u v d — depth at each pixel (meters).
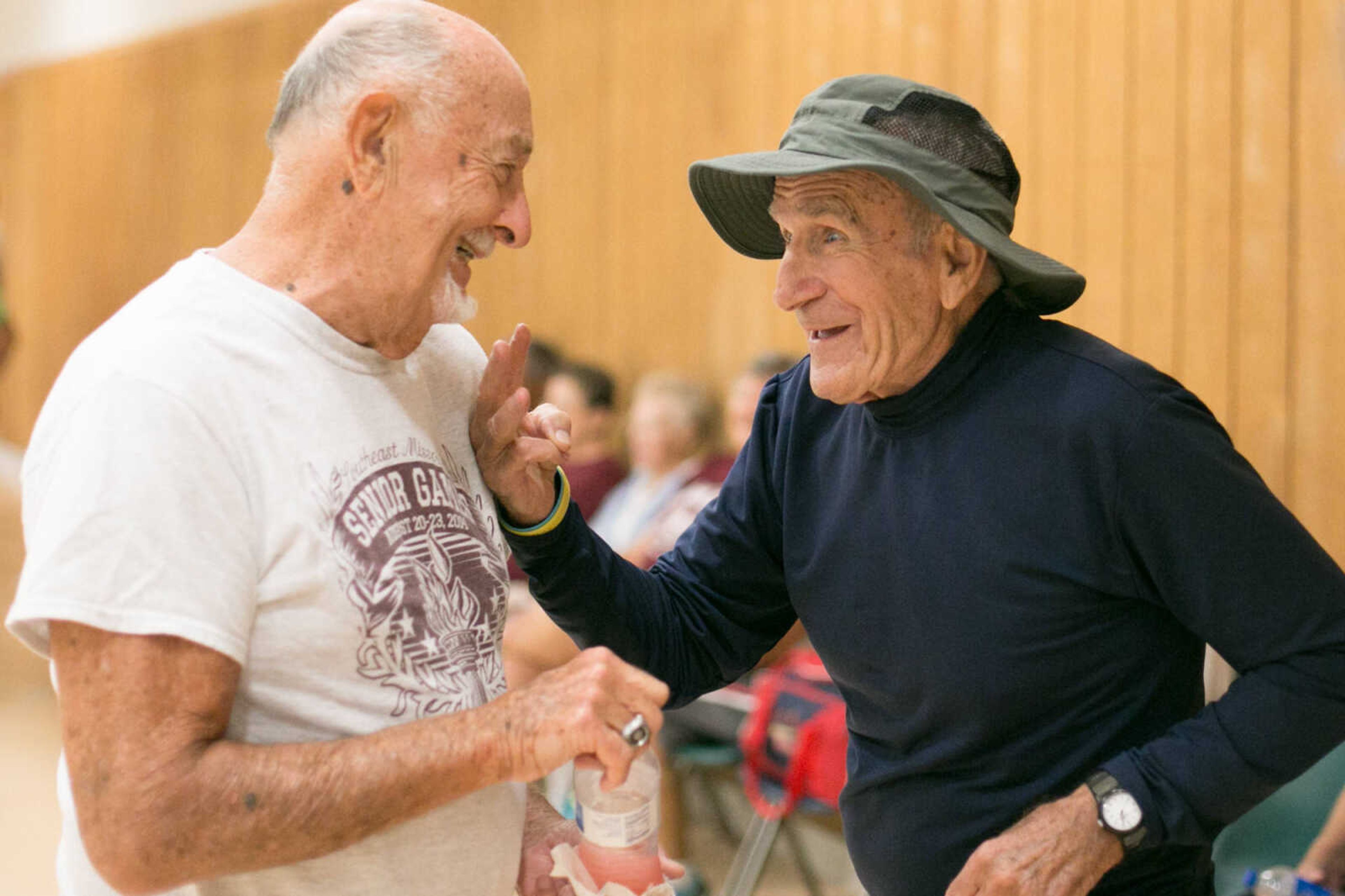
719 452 4.02
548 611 1.62
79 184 7.43
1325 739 1.34
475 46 1.27
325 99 1.25
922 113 1.44
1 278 3.52
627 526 3.80
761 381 3.55
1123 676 1.42
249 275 1.27
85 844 1.11
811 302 1.46
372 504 1.26
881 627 1.50
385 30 1.25
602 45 4.45
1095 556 1.39
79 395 1.17
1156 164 3.11
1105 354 1.44
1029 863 1.31
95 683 1.10
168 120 6.69
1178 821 1.31
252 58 6.07
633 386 4.41
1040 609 1.40
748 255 1.71
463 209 1.26
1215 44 2.99
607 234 4.47
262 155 6.05
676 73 4.23
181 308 1.22
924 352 1.46
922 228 1.42
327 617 1.21
